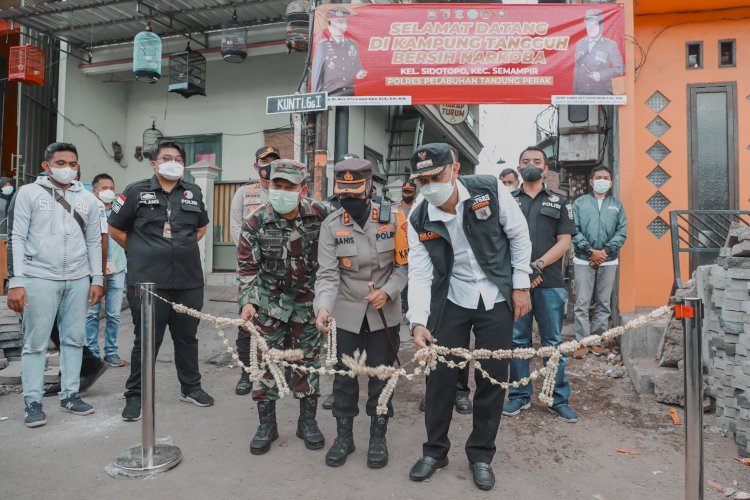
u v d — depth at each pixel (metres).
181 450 3.23
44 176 3.87
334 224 3.04
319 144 6.39
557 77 5.47
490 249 2.71
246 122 9.96
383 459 3.00
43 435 3.47
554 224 3.80
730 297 3.36
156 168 3.83
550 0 6.46
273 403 3.31
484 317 2.77
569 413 3.74
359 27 5.68
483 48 5.54
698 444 2.20
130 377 3.78
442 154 2.51
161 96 10.57
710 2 5.66
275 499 2.66
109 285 5.11
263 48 8.90
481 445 2.84
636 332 4.72
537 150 4.00
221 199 10.02
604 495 2.72
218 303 7.56
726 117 5.79
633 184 5.36
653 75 5.97
